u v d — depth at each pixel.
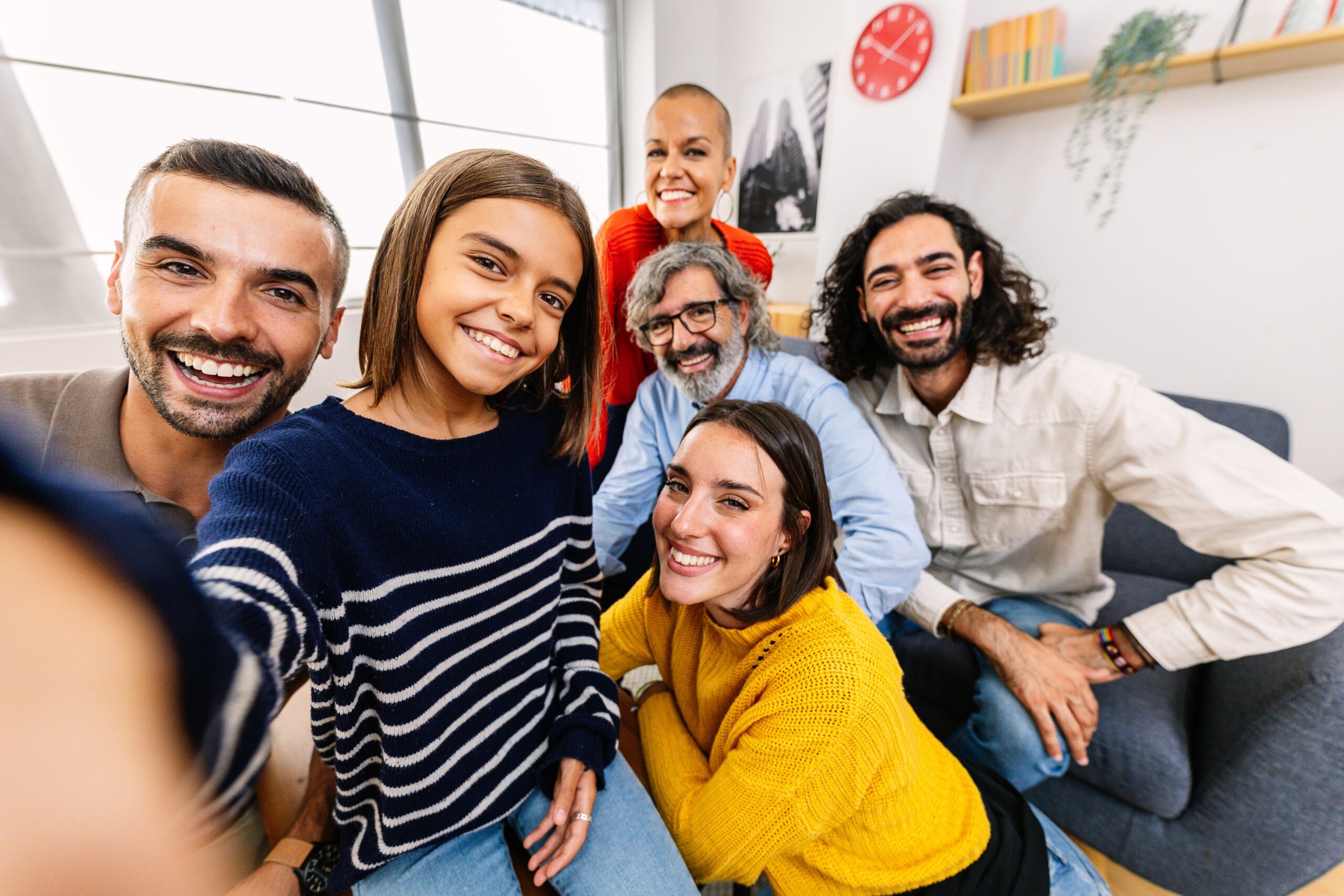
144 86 1.79
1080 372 1.06
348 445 0.47
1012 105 2.08
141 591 0.15
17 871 0.12
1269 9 1.64
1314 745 0.81
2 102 1.60
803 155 3.01
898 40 2.18
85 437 0.69
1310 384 1.84
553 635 0.73
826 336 1.45
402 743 0.53
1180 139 1.89
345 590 0.46
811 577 0.68
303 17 2.07
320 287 0.69
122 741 0.14
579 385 0.68
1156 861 1.00
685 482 0.68
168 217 0.58
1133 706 1.01
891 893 0.68
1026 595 1.28
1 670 0.13
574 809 0.65
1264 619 0.84
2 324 1.67
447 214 0.49
